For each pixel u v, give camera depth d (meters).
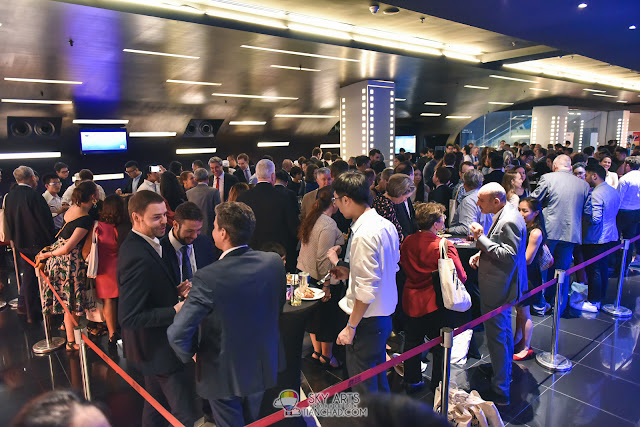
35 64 7.77
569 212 4.68
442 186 5.33
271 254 2.16
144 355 2.33
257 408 2.24
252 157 16.14
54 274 4.15
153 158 13.69
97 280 4.09
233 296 1.95
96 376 3.75
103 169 12.77
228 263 1.99
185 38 6.45
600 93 17.61
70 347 4.25
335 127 17.98
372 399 0.86
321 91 12.42
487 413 2.76
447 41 8.18
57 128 11.37
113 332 4.24
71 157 12.02
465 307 3.12
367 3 5.65
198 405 3.24
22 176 4.84
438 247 3.26
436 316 3.34
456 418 2.67
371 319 2.58
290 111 14.61
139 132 12.78
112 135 12.16
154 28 5.88
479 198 3.26
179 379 2.41
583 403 3.31
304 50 7.47
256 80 10.41
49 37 6.18
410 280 3.43
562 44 7.57
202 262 2.87
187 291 2.41
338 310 3.65
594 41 8.21
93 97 10.52
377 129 11.19
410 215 4.67
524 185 5.91
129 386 3.57
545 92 16.19
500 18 6.17
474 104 17.52
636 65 10.41
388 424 0.81
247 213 2.06
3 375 3.82
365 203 2.56
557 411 3.22
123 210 4.02
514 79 12.32
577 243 4.87
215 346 1.98
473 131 22.28
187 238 2.50
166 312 2.22
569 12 6.89
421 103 15.86
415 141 20.28
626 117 26.20
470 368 3.83
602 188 4.97
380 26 7.00
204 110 12.95
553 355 3.89
